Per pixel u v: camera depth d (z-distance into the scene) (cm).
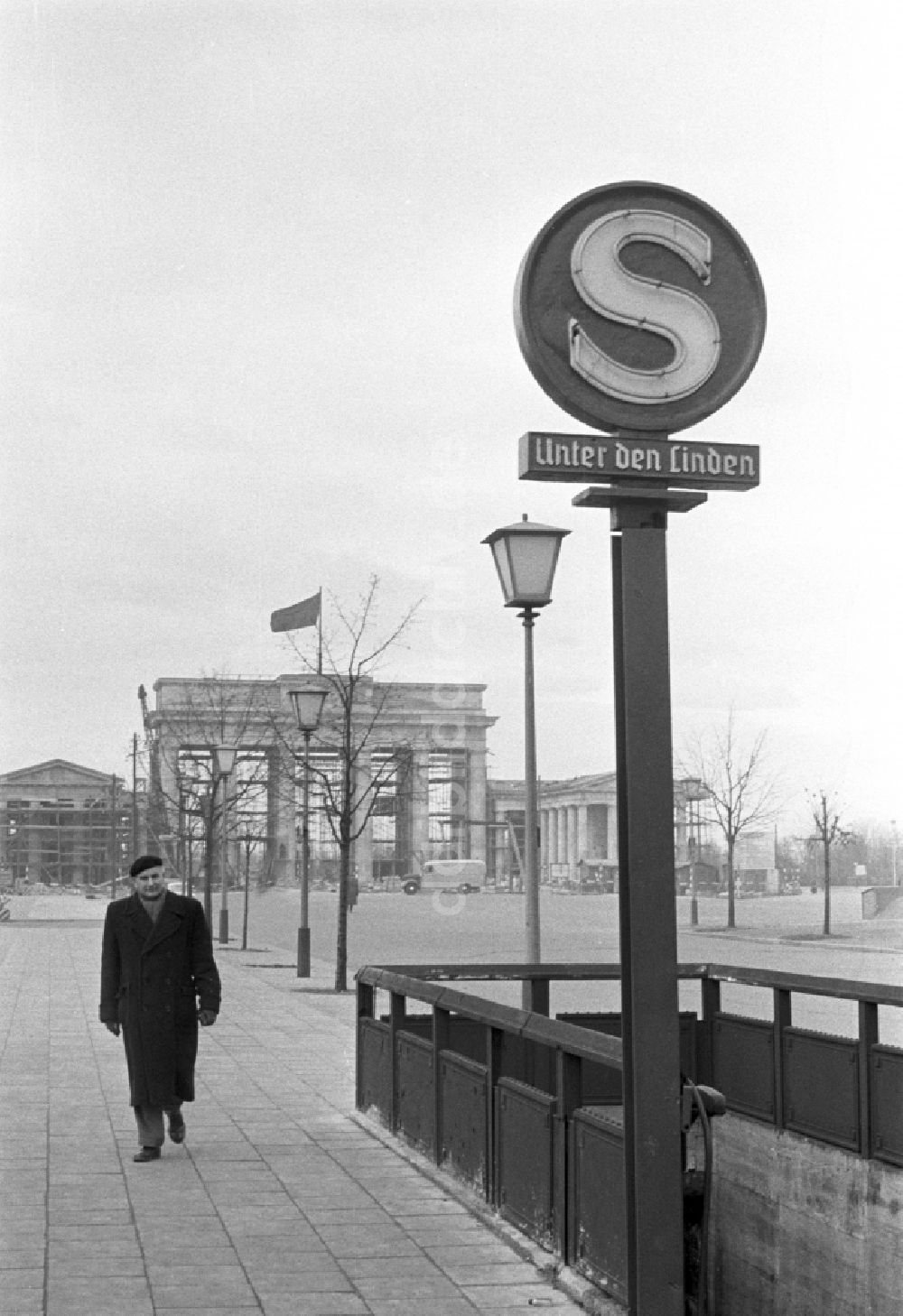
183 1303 601
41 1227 728
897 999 816
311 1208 766
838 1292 875
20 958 2995
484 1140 765
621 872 507
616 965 816
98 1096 1159
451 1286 625
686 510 516
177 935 913
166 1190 811
